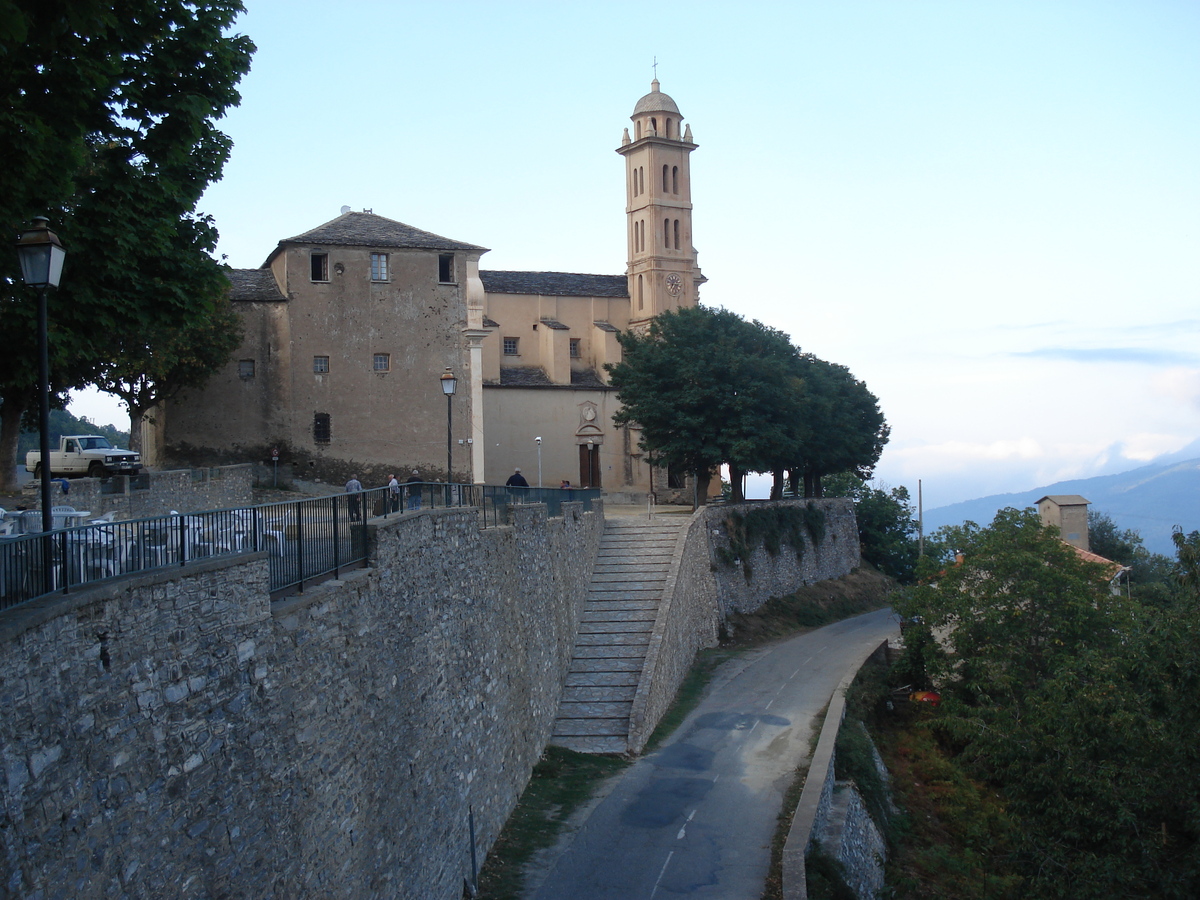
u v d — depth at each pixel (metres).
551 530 35.72
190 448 50.47
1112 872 22.73
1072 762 25.22
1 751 8.28
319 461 51.97
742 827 26.62
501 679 26.81
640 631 39.94
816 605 63.81
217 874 11.68
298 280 52.00
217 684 12.05
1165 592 44.78
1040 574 44.16
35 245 11.97
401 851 17.94
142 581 10.62
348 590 16.48
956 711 40.69
